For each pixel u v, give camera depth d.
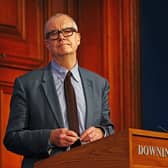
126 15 8.06
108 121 5.44
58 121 5.18
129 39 8.02
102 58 7.94
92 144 3.77
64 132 4.84
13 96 5.36
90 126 5.27
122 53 7.99
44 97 5.28
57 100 5.26
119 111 7.86
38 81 5.38
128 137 3.58
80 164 3.84
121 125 7.84
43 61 7.56
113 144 3.65
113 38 8.01
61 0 7.88
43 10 7.71
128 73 7.95
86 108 5.34
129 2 8.10
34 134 5.00
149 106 7.95
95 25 8.02
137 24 8.07
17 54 7.38
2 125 7.05
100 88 5.53
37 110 5.22
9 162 6.99
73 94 5.34
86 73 5.57
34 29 7.58
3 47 7.29
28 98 5.29
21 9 7.53
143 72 8.00
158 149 3.67
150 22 8.12
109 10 8.05
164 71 8.04
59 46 5.43
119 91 7.91
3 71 7.23
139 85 7.95
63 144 4.82
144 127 7.88
